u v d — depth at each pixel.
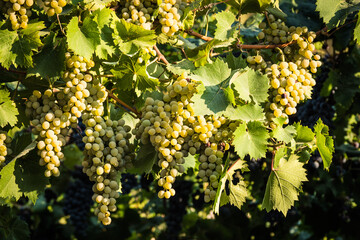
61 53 1.56
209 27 2.14
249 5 1.72
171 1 1.61
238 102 1.56
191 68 1.68
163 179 1.56
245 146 1.53
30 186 1.59
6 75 1.64
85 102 1.57
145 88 1.62
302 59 1.65
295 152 1.64
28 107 1.58
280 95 1.58
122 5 1.63
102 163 1.55
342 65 2.26
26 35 1.54
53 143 1.56
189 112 1.55
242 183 1.59
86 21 1.55
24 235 2.03
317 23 2.09
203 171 1.57
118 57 1.60
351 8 1.66
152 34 1.58
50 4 1.53
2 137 1.58
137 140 1.67
